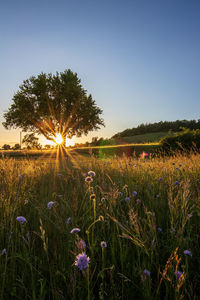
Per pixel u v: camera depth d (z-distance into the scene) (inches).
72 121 1398.9
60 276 50.6
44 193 111.5
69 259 55.4
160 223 75.9
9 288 46.6
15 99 1327.5
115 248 60.6
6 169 136.1
